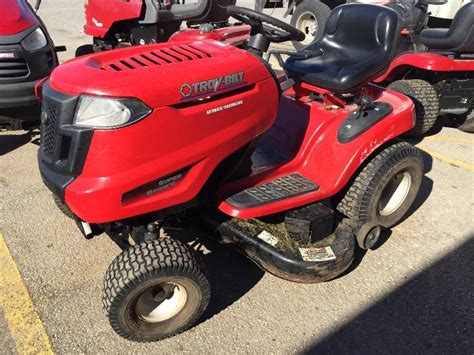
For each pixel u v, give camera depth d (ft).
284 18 28.73
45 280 8.56
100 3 17.60
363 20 10.61
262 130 7.75
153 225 7.30
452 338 7.70
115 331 7.08
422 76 15.12
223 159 7.40
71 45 24.43
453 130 16.25
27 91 11.93
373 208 9.28
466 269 9.30
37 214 10.42
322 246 8.22
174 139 6.55
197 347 7.37
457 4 19.31
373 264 9.35
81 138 6.08
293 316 8.02
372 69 9.90
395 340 7.62
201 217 8.36
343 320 7.98
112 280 6.59
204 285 7.16
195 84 6.59
